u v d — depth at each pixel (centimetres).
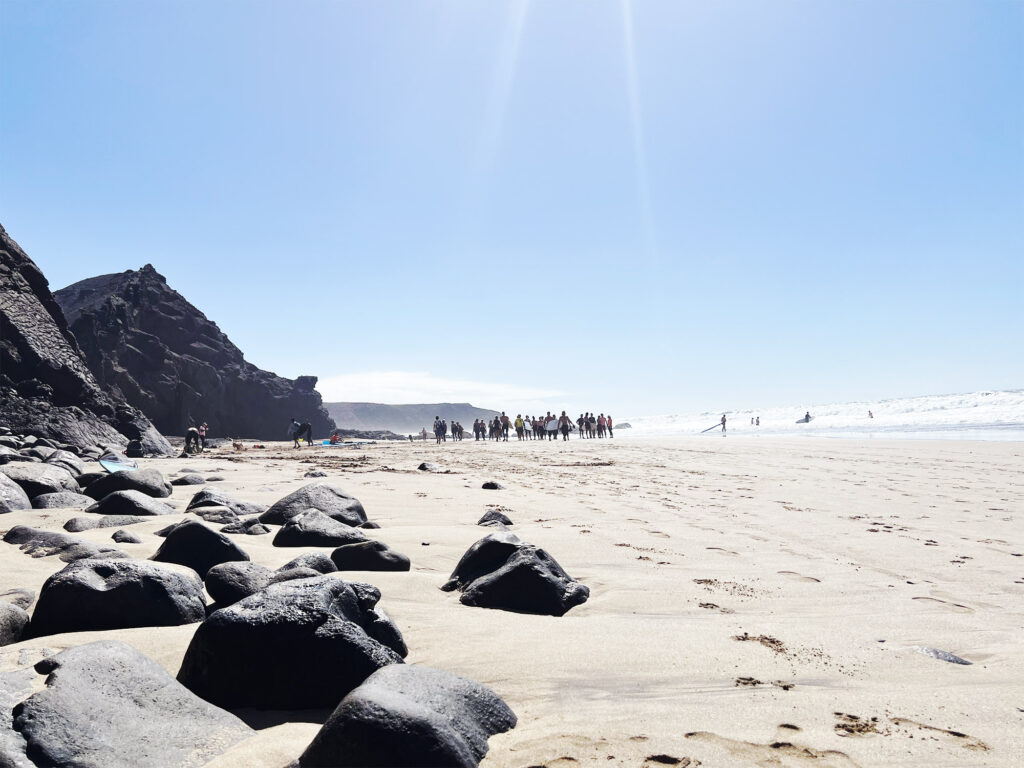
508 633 391
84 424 2220
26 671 279
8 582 452
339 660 293
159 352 5600
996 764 238
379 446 3444
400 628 397
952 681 326
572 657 352
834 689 313
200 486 1093
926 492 1152
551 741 254
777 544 699
